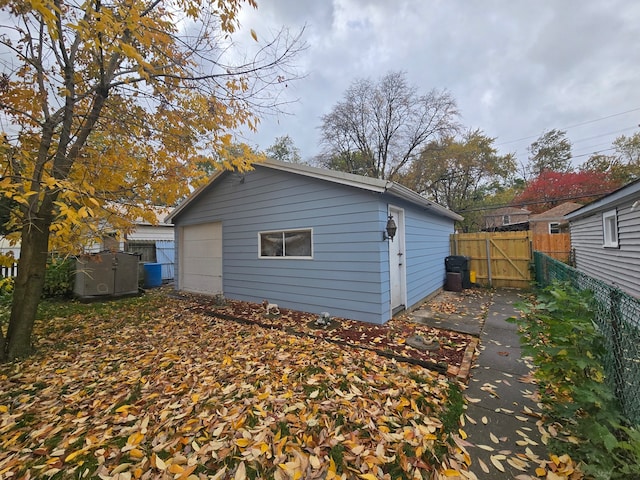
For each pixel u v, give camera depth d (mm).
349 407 2385
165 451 1925
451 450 1935
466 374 2996
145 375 3096
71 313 5969
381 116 20062
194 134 4531
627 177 19688
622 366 1872
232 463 1816
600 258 7156
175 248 9094
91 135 4465
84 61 3984
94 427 2225
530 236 8711
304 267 5797
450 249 9914
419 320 5098
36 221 3771
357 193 5020
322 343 3932
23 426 2275
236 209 7172
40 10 2268
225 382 2865
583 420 1797
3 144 2986
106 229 4621
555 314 2217
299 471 1749
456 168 19734
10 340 3697
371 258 4871
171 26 3754
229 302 6941
